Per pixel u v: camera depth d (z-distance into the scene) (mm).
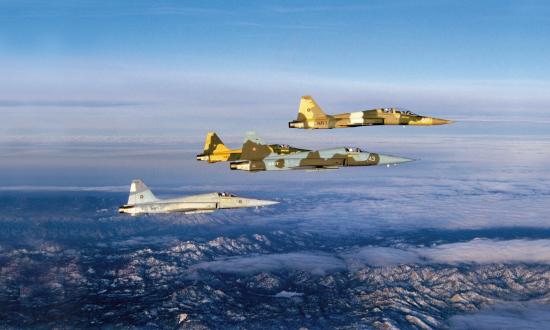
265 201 168625
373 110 168500
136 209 164875
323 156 158625
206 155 192125
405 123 170000
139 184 166250
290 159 158750
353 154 159625
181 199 165875
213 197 165625
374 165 159875
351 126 168000
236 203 165500
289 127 167000
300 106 167625
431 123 171125
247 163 158625
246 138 160000
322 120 166375
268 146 161000
